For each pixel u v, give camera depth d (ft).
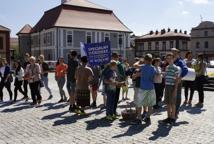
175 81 20.15
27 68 28.55
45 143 16.17
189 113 23.97
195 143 16.05
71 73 24.90
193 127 19.42
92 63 27.09
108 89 21.36
